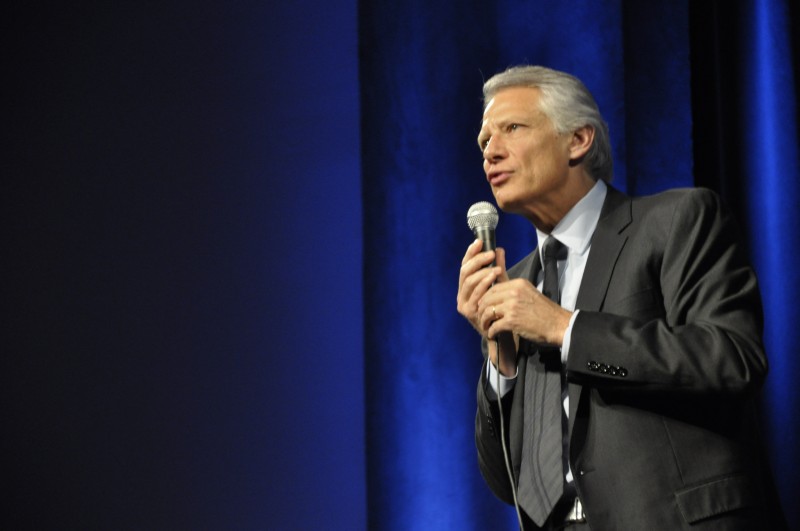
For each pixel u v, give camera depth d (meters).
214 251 9.44
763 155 9.60
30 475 9.70
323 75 9.33
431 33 9.57
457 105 9.54
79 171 10.05
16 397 9.86
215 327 9.31
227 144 9.56
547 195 5.09
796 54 9.70
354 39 9.27
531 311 4.45
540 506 4.57
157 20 10.02
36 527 9.58
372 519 8.56
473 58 9.66
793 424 9.12
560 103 5.12
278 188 9.31
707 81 9.73
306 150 9.27
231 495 9.00
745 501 4.16
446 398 9.09
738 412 4.42
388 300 8.98
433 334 9.13
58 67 10.31
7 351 9.96
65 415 9.70
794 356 9.23
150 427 9.38
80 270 9.88
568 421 4.59
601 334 4.28
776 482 9.07
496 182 5.16
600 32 9.42
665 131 9.50
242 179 9.46
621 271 4.68
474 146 9.56
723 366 4.12
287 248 9.19
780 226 9.48
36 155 10.23
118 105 10.02
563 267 5.09
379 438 8.71
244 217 9.39
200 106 9.73
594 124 5.20
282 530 8.78
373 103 9.23
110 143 9.99
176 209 9.64
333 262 9.01
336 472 8.70
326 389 8.84
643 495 4.18
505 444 5.02
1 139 10.34
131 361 9.55
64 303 9.88
